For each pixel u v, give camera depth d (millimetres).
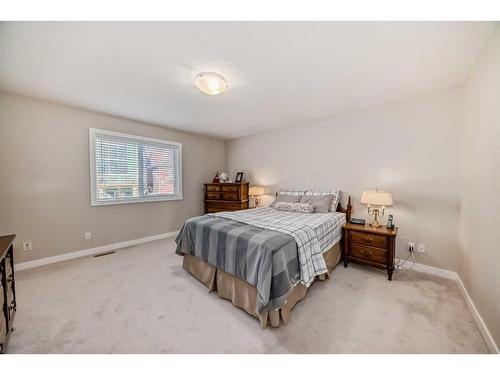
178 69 1884
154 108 2898
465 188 2002
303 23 1329
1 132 2355
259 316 1529
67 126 2807
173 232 4113
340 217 2762
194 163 4453
